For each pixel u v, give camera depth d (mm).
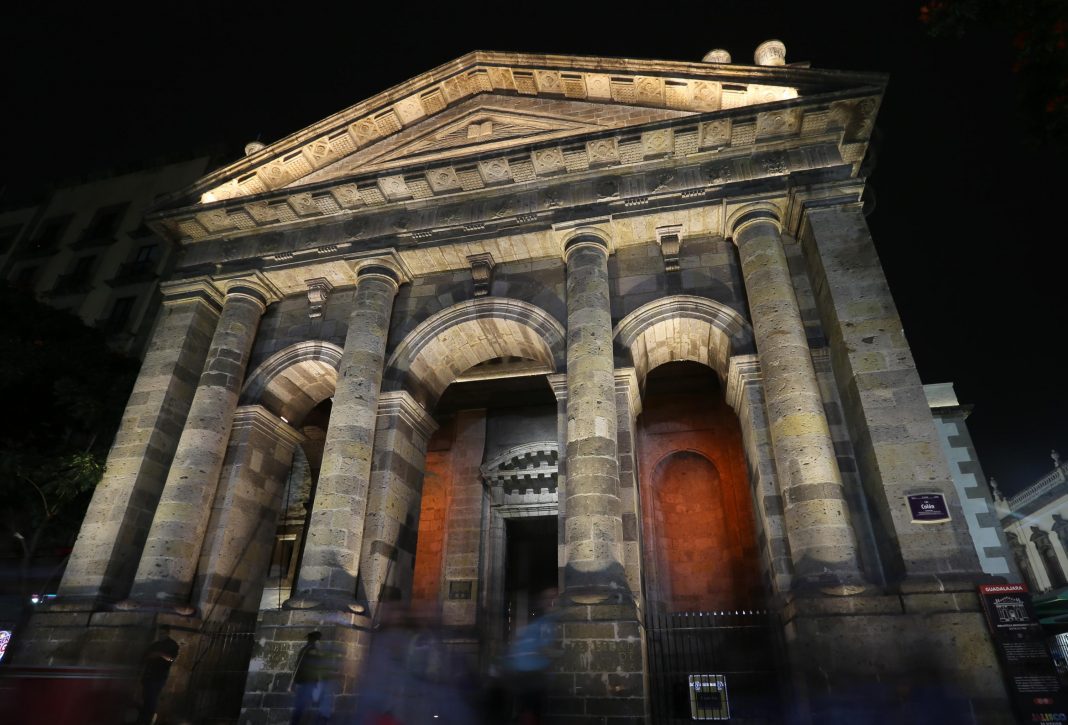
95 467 18578
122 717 13266
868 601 12250
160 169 40500
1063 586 40812
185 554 17016
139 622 15461
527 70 20797
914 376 14320
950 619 11773
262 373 20266
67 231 39625
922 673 11461
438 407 28734
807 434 14359
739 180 18047
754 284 16812
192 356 20375
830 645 12055
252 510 19125
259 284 21000
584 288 17672
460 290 20125
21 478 19844
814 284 17172
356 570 16062
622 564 14281
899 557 12672
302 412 22172
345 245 20297
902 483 13258
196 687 15984
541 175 19516
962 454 28797
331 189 20344
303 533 27406
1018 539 46562
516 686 15672
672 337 18875
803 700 12445
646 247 19203
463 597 24344
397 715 15359
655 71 19469
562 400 17016
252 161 21766
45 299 36312
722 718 14766
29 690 11500
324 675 13094
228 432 19234
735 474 23688
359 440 17344
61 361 23234
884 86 17047
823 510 13469
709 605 21703
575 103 20750
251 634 16734
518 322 18938
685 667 19094
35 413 23219
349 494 16531
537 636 14617
